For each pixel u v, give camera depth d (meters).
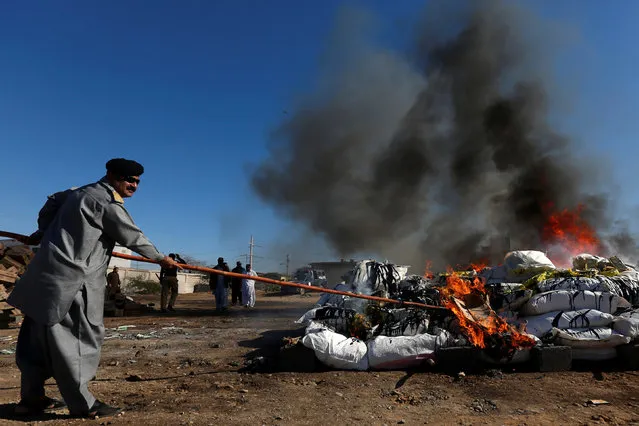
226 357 5.84
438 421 3.35
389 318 5.70
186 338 7.64
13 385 4.38
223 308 13.47
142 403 3.78
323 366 5.02
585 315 5.08
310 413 3.54
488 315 5.33
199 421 3.32
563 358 4.71
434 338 4.94
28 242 3.64
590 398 3.82
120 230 3.47
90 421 3.28
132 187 3.71
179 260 3.94
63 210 3.39
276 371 4.91
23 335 3.46
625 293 5.63
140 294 28.95
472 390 4.12
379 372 4.79
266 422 3.32
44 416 3.37
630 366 4.73
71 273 3.26
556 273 6.15
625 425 3.19
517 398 3.85
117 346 6.84
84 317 3.35
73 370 3.27
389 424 3.30
